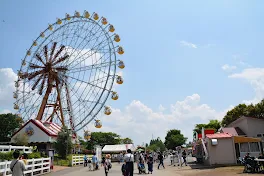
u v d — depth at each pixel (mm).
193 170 26391
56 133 47875
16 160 10727
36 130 45406
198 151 42062
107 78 43938
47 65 47844
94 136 107438
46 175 23844
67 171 28734
